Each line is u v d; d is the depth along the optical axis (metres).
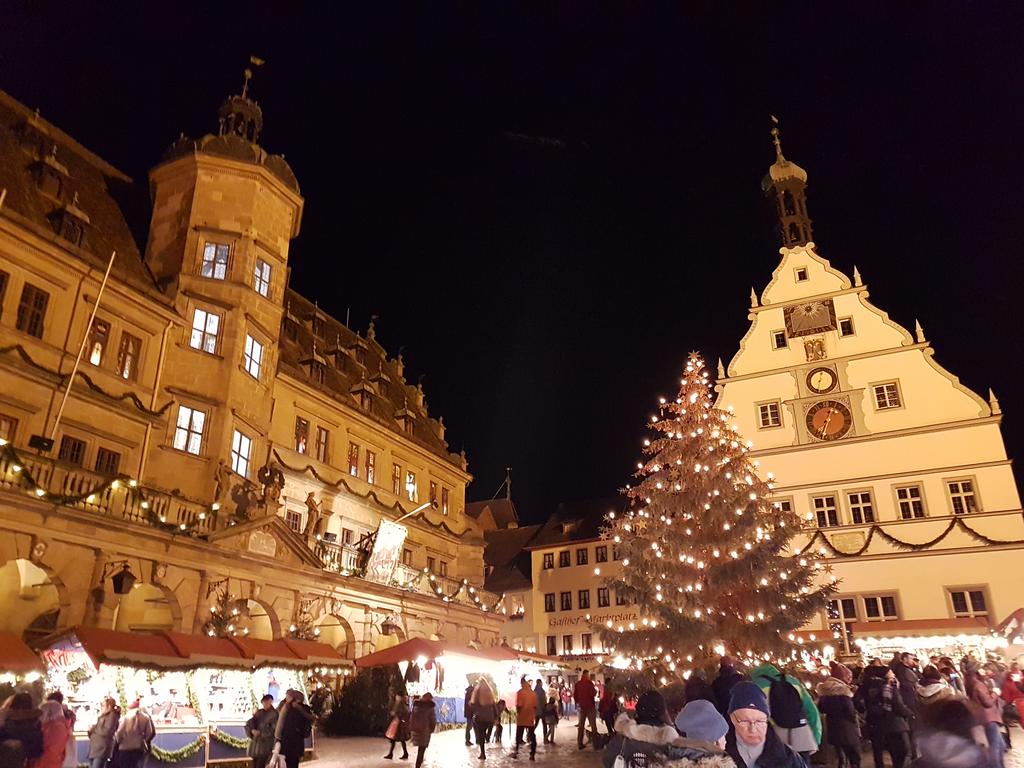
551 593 58.91
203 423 24.89
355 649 28.05
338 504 32.78
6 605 20.48
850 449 38.06
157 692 16.38
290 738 13.05
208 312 26.16
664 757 4.69
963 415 36.59
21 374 19.97
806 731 7.04
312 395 32.47
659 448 24.52
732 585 21.25
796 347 41.06
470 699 21.80
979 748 4.67
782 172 45.72
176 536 20.31
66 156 27.94
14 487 16.73
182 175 28.08
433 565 40.09
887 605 34.88
